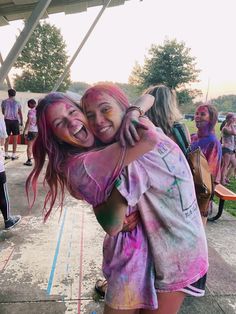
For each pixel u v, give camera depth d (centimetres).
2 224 330
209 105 267
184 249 114
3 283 224
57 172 105
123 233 115
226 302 216
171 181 107
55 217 353
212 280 242
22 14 806
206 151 260
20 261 255
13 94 682
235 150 640
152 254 115
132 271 113
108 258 119
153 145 100
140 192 102
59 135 99
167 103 143
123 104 101
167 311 120
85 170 98
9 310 197
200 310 206
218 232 349
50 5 783
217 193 377
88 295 214
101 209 102
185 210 113
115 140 100
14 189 455
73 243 291
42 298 209
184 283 115
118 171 97
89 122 99
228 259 280
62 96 99
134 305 116
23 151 802
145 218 111
